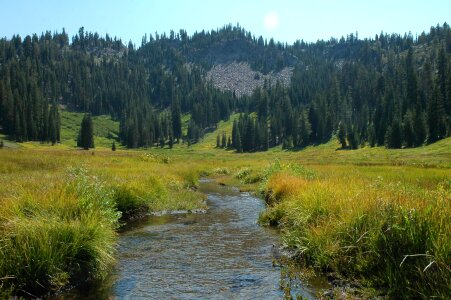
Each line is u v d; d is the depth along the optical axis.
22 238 8.26
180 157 108.44
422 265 6.88
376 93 173.75
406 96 130.75
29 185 13.86
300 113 166.75
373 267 8.02
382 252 7.94
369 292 7.35
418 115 105.38
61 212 10.30
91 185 13.38
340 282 8.23
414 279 6.93
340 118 168.38
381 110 130.62
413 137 105.44
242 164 56.88
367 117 148.00
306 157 98.06
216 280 8.88
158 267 9.84
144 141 176.38
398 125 108.25
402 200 9.23
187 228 14.80
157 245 12.08
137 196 17.55
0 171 24.22
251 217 17.44
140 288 8.38
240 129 167.38
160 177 25.95
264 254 11.02
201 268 9.77
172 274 9.30
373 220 8.87
